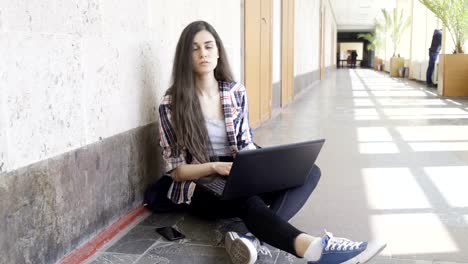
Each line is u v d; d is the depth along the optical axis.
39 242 1.79
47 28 1.83
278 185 2.12
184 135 2.36
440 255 2.02
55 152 1.89
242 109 2.50
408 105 8.08
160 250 2.13
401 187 3.06
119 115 2.42
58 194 1.91
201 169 2.29
